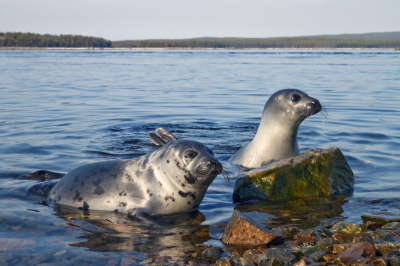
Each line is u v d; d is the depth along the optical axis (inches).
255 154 333.4
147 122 498.9
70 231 202.4
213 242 194.5
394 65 1808.6
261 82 1028.5
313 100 319.9
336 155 282.7
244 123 501.4
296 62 2153.1
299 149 366.3
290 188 264.5
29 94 751.1
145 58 2741.1
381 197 250.8
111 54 3747.5
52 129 442.0
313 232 199.5
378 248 179.6
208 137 424.2
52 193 251.0
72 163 314.7
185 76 1240.8
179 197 232.2
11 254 175.8
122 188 238.2
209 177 226.1
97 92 807.7
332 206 241.4
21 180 274.7
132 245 188.2
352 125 479.5
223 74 1320.1
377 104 641.6
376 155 345.1
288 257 173.9
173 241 194.1
